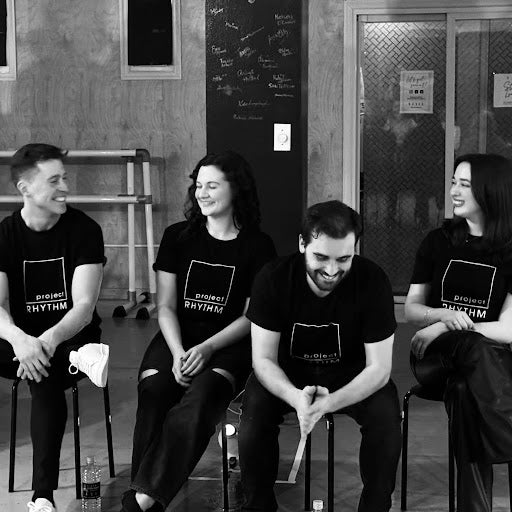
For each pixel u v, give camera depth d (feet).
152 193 25.43
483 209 11.93
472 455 10.78
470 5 23.97
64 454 13.91
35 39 25.21
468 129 24.63
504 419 10.48
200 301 12.53
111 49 25.03
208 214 12.31
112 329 22.27
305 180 23.67
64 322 12.19
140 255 25.71
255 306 11.07
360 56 24.62
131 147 25.32
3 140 25.64
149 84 25.05
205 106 24.94
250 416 10.96
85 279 12.59
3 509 11.91
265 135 22.56
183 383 11.68
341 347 11.16
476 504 10.75
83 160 25.54
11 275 12.62
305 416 10.33
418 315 12.14
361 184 25.12
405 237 25.13
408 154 24.84
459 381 10.84
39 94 25.38
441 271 12.33
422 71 24.52
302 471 13.17
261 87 22.44
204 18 24.71
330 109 24.41
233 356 11.94
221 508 11.87
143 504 10.75
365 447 10.81
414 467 13.34
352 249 10.48
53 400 11.86
